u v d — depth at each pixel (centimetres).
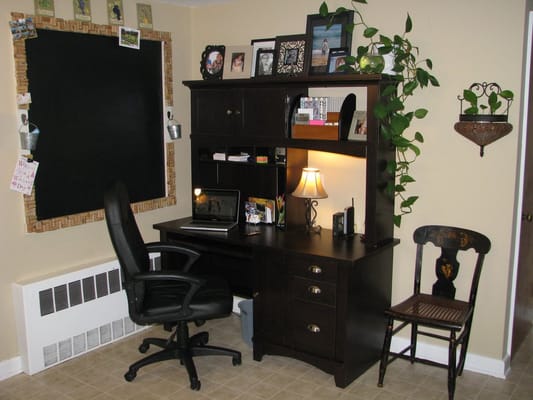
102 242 345
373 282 306
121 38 338
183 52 389
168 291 300
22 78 288
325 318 291
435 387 292
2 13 279
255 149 345
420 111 296
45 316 305
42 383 295
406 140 300
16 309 302
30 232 302
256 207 362
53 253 318
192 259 321
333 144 306
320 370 311
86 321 327
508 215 290
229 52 356
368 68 289
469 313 282
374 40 315
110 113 339
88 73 323
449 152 302
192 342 324
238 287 359
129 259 271
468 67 289
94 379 300
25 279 306
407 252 326
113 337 345
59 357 316
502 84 281
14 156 293
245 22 369
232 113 346
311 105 316
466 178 300
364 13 317
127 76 347
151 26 361
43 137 304
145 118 363
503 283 297
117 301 344
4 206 293
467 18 286
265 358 326
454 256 299
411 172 316
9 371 303
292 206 340
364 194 332
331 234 333
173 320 284
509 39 276
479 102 289
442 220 311
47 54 300
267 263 308
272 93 326
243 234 333
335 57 315
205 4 381
